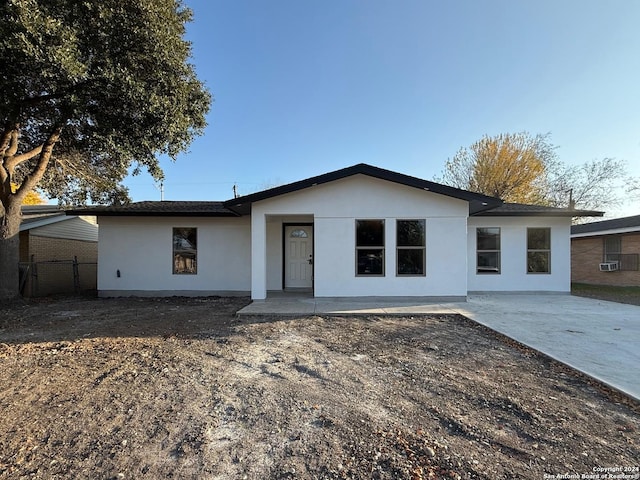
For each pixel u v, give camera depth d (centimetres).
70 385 398
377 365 466
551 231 1157
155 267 1181
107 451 269
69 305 985
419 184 915
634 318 750
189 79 951
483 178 2389
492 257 1169
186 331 652
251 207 979
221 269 1185
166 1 794
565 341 568
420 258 968
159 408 341
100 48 719
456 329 673
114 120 834
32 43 616
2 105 706
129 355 508
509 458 257
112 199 1414
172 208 1230
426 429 300
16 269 1030
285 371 443
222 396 368
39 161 1048
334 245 973
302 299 1000
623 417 320
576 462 252
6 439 287
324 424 309
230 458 260
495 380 412
